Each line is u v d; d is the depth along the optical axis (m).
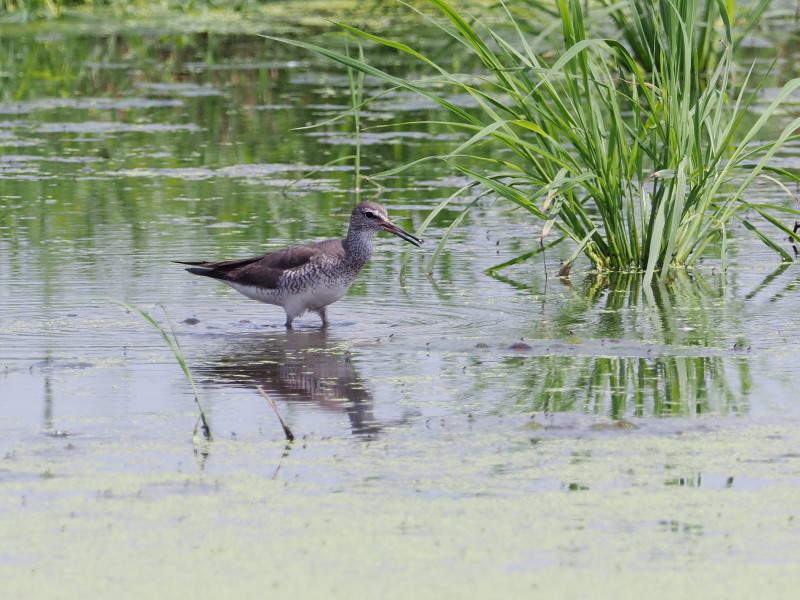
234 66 33.09
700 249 15.59
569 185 13.94
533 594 6.93
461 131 25.55
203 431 9.58
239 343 12.33
